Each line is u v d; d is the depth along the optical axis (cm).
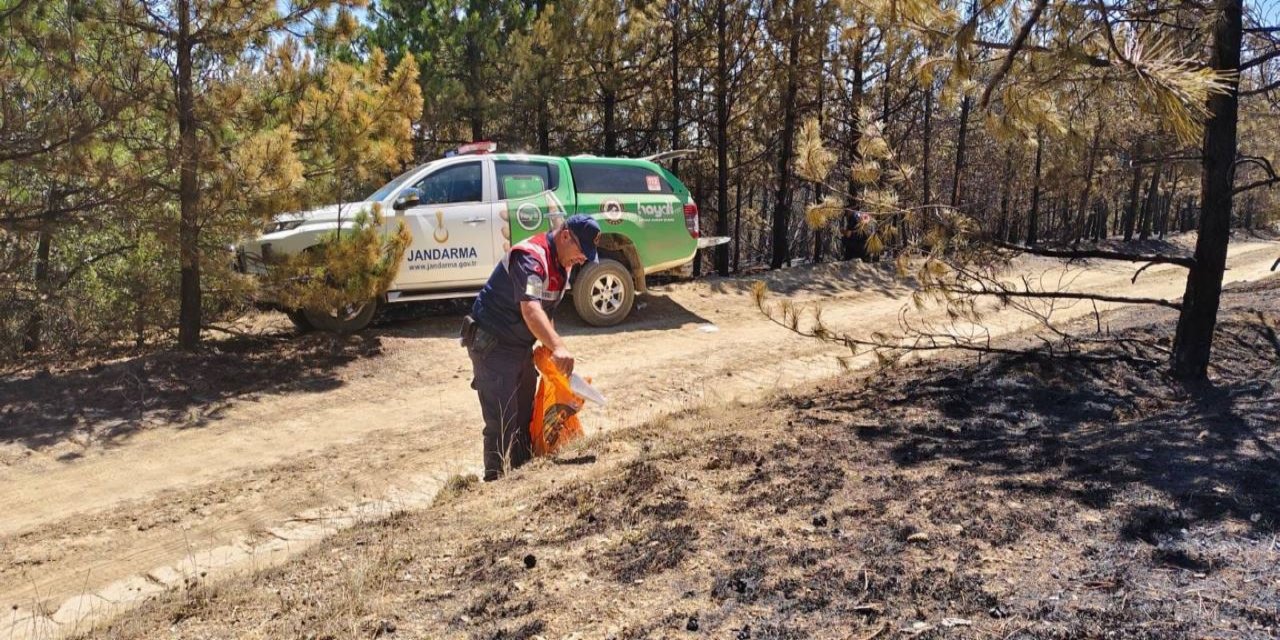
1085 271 1741
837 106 1664
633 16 1462
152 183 745
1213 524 253
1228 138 474
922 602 222
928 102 1745
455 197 938
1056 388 504
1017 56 349
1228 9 392
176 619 287
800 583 244
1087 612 205
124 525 455
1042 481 314
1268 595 204
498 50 1495
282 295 809
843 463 371
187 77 762
